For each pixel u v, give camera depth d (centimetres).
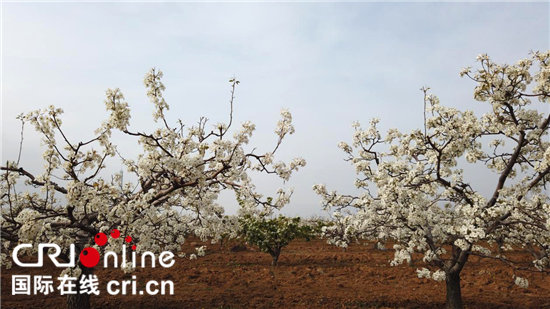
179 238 855
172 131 661
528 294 992
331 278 1237
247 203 711
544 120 686
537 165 656
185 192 720
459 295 760
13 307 860
